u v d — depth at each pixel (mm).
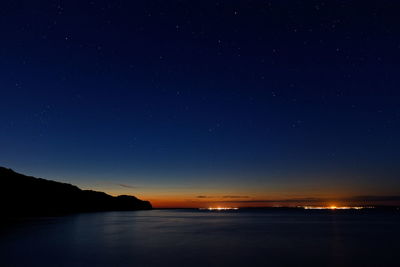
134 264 18359
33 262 18578
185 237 33344
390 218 83188
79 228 43812
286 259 20453
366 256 21688
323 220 73000
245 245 27094
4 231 37844
